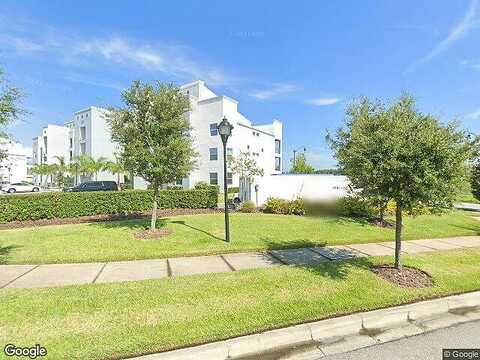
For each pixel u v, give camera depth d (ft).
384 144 15.05
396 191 15.85
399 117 15.96
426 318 13.62
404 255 22.38
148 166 26.81
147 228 30.45
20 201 36.06
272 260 21.12
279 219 37.83
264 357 10.48
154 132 26.76
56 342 10.35
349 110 18.12
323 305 13.60
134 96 26.66
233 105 108.47
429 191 15.02
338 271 18.19
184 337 10.83
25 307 12.75
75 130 139.23
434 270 18.80
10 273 17.83
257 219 37.76
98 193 42.01
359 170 16.17
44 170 132.36
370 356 10.59
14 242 24.79
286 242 26.04
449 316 13.85
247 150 116.98
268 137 137.80
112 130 27.37
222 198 79.05
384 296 14.75
